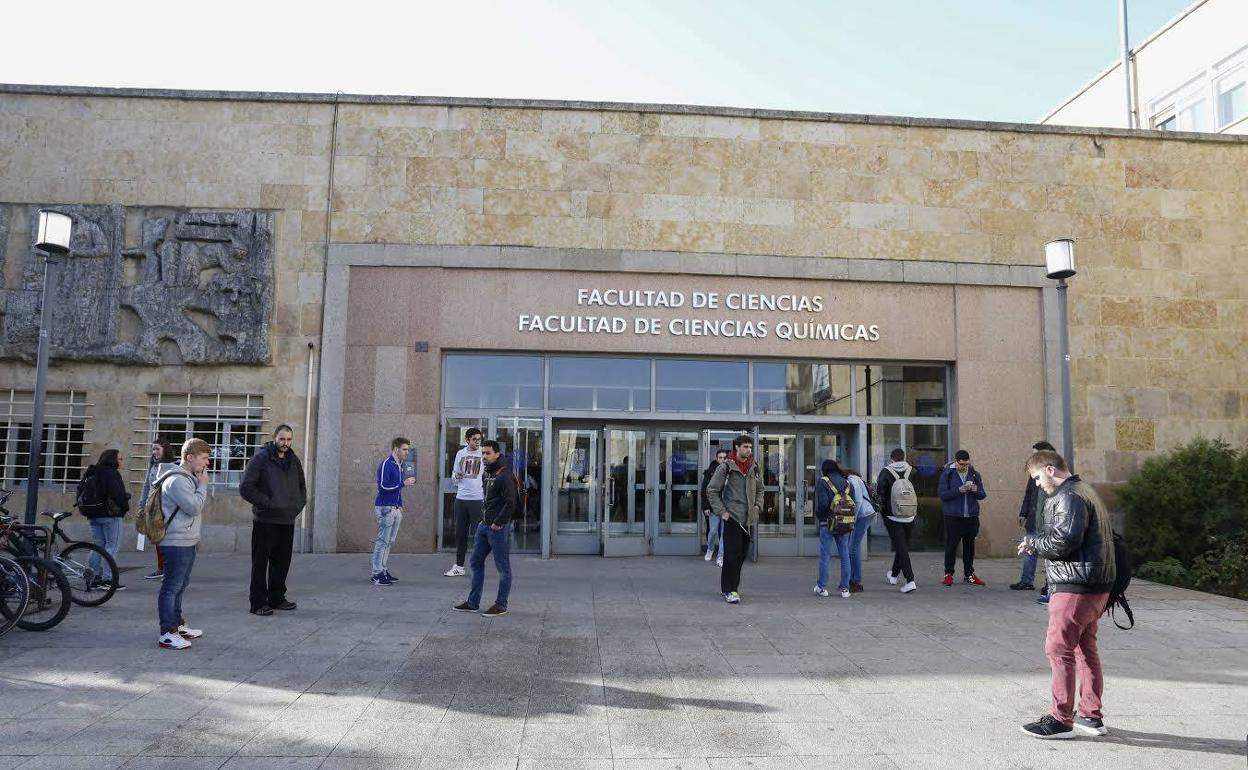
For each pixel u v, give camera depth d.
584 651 6.61
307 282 12.95
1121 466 13.47
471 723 4.86
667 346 13.20
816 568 12.02
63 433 12.55
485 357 13.20
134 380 12.66
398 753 4.38
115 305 12.66
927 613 8.41
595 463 13.35
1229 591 10.23
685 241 13.34
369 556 12.24
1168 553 12.29
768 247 13.45
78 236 12.70
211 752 4.34
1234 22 17.97
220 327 12.70
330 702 5.21
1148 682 5.98
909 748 4.54
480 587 8.15
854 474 9.88
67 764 4.15
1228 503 11.91
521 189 13.26
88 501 8.95
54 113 13.00
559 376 13.24
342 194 13.11
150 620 7.54
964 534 10.36
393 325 12.92
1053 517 4.82
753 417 13.30
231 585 9.55
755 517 9.04
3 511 8.59
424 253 13.02
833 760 4.36
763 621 7.89
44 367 8.83
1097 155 14.04
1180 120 19.73
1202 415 13.68
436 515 12.77
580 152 13.38
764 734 4.74
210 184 13.04
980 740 4.68
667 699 5.38
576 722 4.91
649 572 11.14
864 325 13.50
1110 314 13.77
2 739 4.50
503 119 13.35
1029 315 13.71
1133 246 13.92
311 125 13.21
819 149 13.69
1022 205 13.85
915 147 13.84
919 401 13.71
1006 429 13.44
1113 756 4.45
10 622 6.77
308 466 12.61
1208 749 4.56
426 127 13.28
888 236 13.63
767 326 13.38
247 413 12.70
